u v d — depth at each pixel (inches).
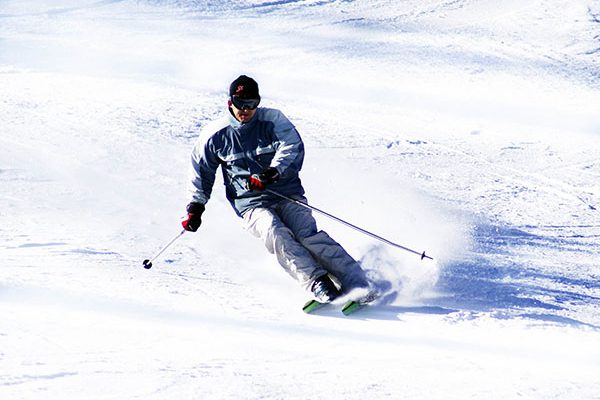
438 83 2241.6
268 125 726.5
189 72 2213.3
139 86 1983.3
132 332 541.6
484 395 446.9
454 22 3056.1
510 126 1870.1
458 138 1754.4
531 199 1368.1
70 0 3233.3
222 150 730.2
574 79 2336.4
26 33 2677.2
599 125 1910.7
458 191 1371.8
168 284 706.8
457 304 713.6
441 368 504.7
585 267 957.2
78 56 2356.1
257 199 742.5
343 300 690.8
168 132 1578.5
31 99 1777.8
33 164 1267.2
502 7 3270.2
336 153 1557.6
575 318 671.1
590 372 503.8
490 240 1066.7
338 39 2760.8
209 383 443.8
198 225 733.9
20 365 454.6
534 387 464.4
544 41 2785.4
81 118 1635.1
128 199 1099.9
